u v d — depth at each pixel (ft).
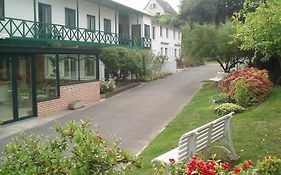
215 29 66.59
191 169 11.66
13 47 43.11
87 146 11.02
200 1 90.99
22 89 45.52
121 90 67.87
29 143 11.89
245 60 65.51
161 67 103.04
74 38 62.85
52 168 11.09
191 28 71.26
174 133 33.71
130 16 103.24
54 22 62.80
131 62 75.92
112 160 11.12
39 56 48.47
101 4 78.02
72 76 55.83
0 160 12.55
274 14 24.26
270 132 29.25
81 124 12.39
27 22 53.67
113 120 41.88
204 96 55.93
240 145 26.58
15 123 43.34
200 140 21.34
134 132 35.94
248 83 42.45
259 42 26.45
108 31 84.33
